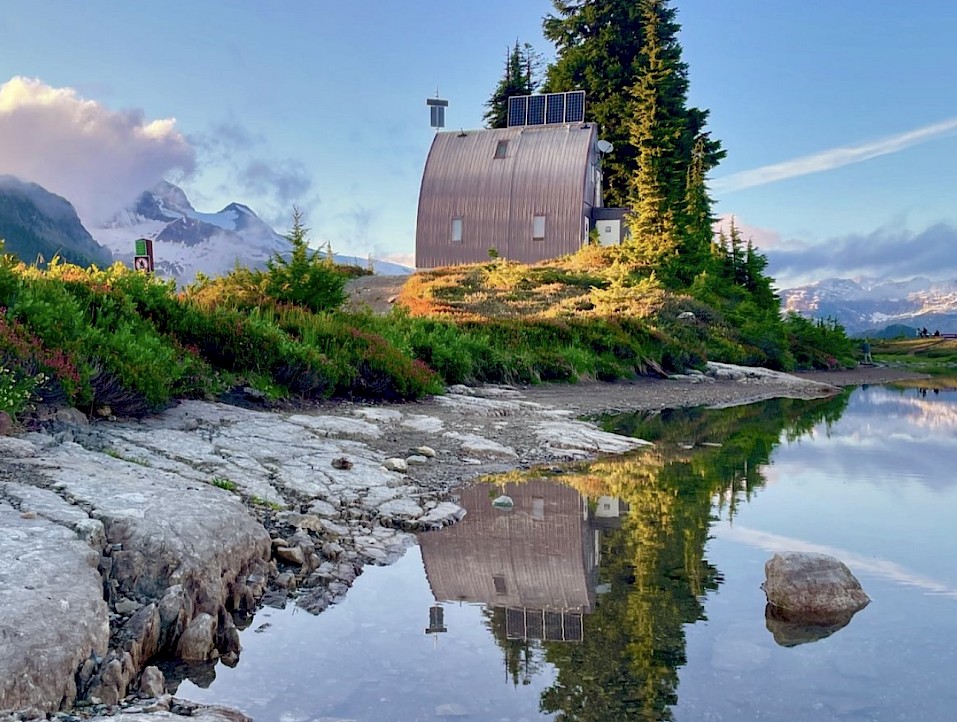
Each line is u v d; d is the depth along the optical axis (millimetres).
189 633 4086
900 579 5434
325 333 13969
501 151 52219
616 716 3469
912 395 23672
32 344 7703
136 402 8641
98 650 3621
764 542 6379
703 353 29266
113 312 10445
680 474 9461
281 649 4227
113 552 4484
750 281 48656
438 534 6594
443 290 36406
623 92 58188
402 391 14070
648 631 4473
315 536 6121
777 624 4574
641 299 33094
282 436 9102
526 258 50281
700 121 58656
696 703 3580
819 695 3664
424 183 53031
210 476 6836
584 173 49375
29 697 3205
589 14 60531
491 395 17469
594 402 17984
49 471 5539
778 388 25156
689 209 49031
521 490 8391
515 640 4355
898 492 8422
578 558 5926
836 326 45375
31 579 3816
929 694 3664
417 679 3863
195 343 11641
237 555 5027
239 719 3357
